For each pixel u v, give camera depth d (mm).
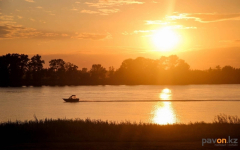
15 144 22844
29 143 23188
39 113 76062
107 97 138125
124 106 95812
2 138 25078
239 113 72875
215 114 70750
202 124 32406
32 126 29625
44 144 22641
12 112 78938
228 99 124188
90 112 77562
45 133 27094
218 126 30125
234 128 28500
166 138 24562
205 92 175625
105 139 24391
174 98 131750
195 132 27125
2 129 28250
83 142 23453
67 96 145125
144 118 63000
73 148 21016
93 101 116812
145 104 103688
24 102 112500
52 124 31406
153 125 32188
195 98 131375
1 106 97375
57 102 112688
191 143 22609
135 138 24672
